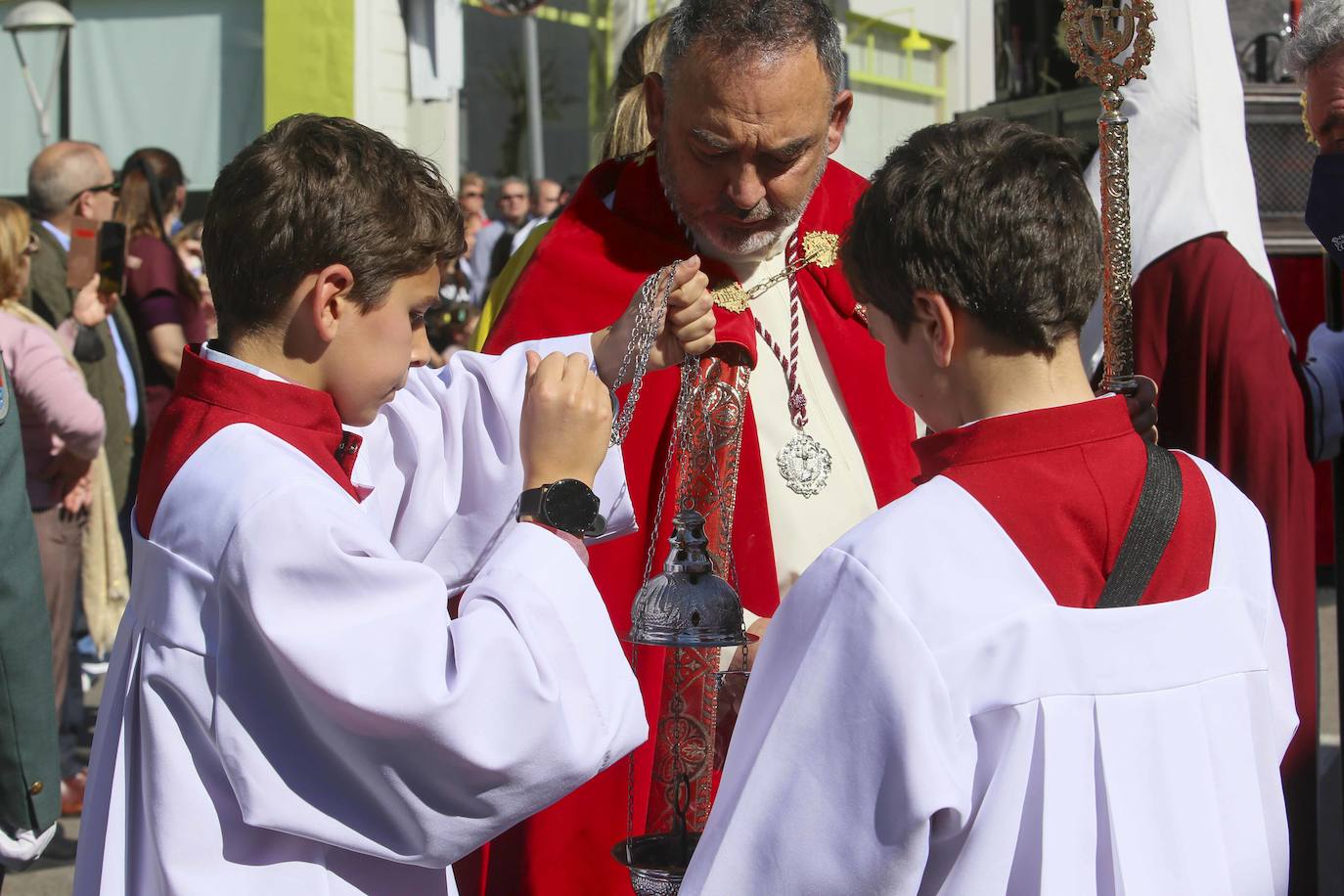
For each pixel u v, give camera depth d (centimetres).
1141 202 294
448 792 148
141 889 151
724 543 224
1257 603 152
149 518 158
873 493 244
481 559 209
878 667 134
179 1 798
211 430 155
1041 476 142
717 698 204
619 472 209
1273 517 274
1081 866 135
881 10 979
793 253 244
